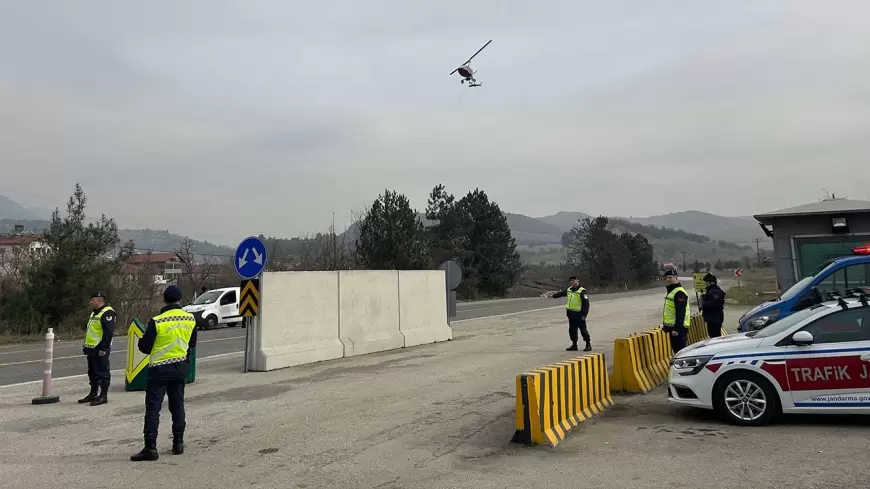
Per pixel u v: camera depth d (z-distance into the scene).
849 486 4.93
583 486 5.15
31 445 6.95
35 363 15.17
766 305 11.20
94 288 25.84
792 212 14.41
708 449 6.20
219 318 27.27
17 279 25.38
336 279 14.52
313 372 12.22
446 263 19.03
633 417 7.88
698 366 7.47
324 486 5.30
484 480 5.39
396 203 43.78
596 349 15.32
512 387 10.14
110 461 6.25
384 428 7.47
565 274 82.06
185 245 50.44
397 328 16.38
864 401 6.73
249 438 7.09
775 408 7.05
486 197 55.12
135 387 10.56
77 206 26.48
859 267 10.33
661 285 89.25
